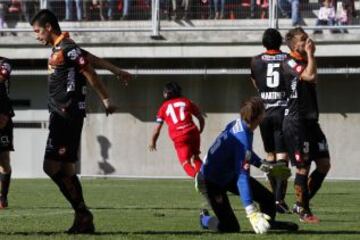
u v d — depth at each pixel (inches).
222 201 959.0
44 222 1122.7
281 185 1269.7
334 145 2935.5
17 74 3019.2
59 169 935.0
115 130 3053.6
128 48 2842.0
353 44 2704.2
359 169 2925.7
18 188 2095.2
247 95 2972.4
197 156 1695.4
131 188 2107.5
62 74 918.4
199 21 2763.3
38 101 3102.9
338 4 2642.7
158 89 3026.6
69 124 920.3
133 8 2773.1
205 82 2992.1
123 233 957.8
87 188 2103.8
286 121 1150.3
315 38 2711.6
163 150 3029.0
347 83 2918.3
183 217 1208.8
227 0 2719.0
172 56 2822.3
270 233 946.1
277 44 1294.3
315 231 982.4
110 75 3031.5
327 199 1674.5
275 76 1278.3
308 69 1115.9
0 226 1061.1
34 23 929.5
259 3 2684.5
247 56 2785.4
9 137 1424.7
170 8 2783.0
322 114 2938.0
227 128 940.6
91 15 2773.1
